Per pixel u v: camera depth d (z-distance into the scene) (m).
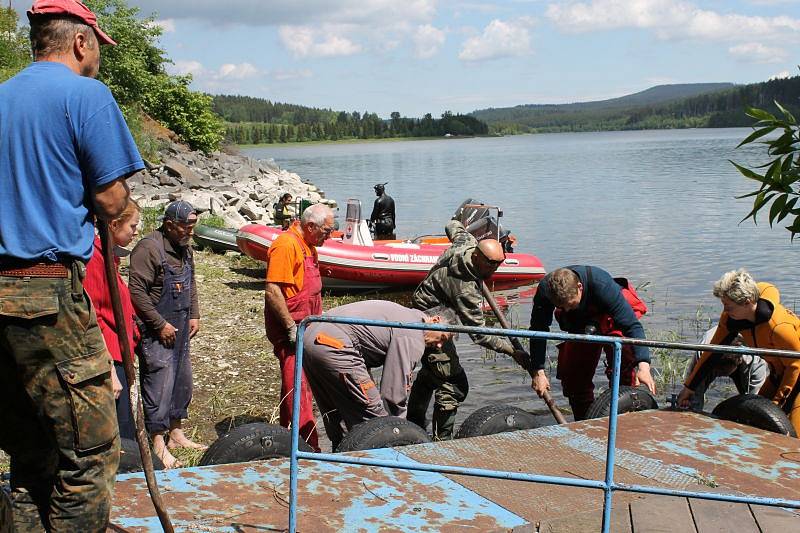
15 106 2.31
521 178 51.88
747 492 3.45
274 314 5.84
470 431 4.73
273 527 2.96
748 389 5.69
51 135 2.28
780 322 4.91
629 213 28.81
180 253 5.56
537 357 5.76
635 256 19.06
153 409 5.43
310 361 5.00
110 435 2.39
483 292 6.03
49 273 2.27
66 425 2.32
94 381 2.34
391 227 19.86
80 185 2.34
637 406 5.20
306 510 3.12
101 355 2.37
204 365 8.82
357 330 5.12
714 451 3.92
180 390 5.78
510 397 8.38
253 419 7.25
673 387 8.74
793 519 3.19
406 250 14.62
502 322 6.05
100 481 2.39
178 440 6.05
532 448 3.92
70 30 2.48
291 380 5.90
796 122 3.72
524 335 3.03
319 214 5.92
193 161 29.06
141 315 5.37
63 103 2.30
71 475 2.36
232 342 9.78
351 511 3.13
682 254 19.33
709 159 73.94
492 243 5.82
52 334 2.26
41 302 2.24
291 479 2.85
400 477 3.49
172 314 5.55
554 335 3.04
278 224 19.94
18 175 2.27
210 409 7.48
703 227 24.64
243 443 3.88
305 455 2.84
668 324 11.86
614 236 22.78
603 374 9.14
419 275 14.58
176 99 32.75
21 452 2.54
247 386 8.16
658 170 58.00
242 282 13.84
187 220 5.45
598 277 5.60
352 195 37.44
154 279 5.43
